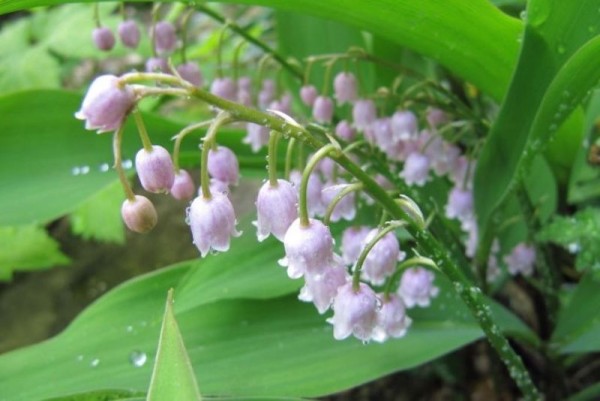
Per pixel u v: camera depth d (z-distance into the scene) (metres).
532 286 0.24
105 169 0.20
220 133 0.21
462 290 0.16
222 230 0.14
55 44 0.33
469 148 0.21
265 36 0.34
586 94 0.16
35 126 0.20
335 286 0.14
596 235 0.19
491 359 0.22
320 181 0.18
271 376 0.18
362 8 0.17
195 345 0.19
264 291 0.18
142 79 0.13
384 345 0.19
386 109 0.22
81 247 0.33
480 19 0.17
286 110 0.21
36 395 0.18
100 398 0.17
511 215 0.22
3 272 0.30
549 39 0.16
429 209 0.19
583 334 0.20
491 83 0.18
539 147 0.17
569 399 0.21
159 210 0.33
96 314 0.19
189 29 0.40
